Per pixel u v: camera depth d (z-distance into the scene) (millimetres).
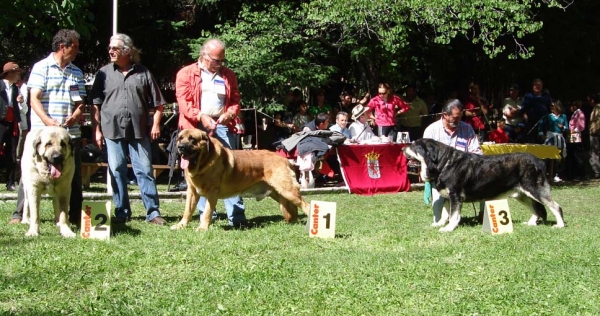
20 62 15359
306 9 13758
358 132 13367
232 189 7586
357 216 8914
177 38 14641
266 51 13484
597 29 18484
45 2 12375
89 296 4625
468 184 7734
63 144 6602
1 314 4199
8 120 11297
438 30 13469
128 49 7656
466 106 15133
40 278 5012
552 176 15055
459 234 7312
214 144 7398
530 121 15266
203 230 7266
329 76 14781
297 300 4629
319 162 12617
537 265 5684
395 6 13219
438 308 4508
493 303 4629
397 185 12688
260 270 5391
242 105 13664
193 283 4984
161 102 7902
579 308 4547
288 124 13758
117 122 7645
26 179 6695
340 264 5637
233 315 4324
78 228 7262
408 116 14789
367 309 4473
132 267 5438
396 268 5523
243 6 14125
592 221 8711
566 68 19688
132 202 9820
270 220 8438
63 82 7289
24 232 6945
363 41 14578
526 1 13391
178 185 11562
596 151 16031
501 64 18359
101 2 14086
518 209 9992
